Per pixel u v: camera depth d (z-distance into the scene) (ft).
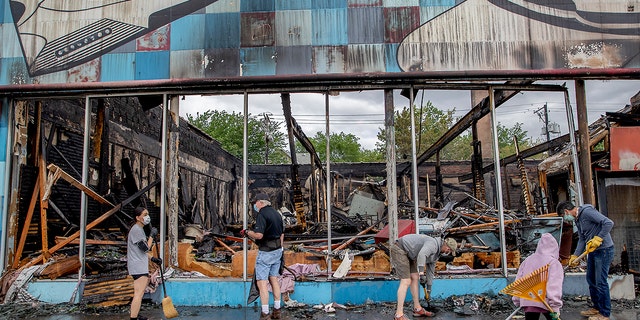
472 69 24.25
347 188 78.18
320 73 24.31
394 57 24.38
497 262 25.49
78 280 22.76
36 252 26.63
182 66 24.84
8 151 24.44
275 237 19.36
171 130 27.25
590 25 24.70
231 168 83.97
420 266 17.69
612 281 22.13
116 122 38.37
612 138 26.05
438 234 26.94
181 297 22.36
